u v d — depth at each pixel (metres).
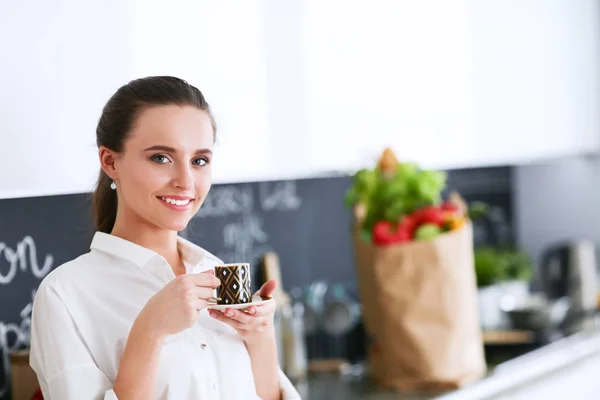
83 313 1.72
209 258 1.96
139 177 1.72
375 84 3.42
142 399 1.61
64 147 2.17
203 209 3.03
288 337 3.19
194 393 1.75
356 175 3.23
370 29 3.39
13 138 2.04
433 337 3.00
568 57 4.82
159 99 1.73
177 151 1.72
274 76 2.94
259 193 3.28
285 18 2.99
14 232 2.31
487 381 3.11
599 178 5.04
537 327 3.79
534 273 4.88
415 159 3.64
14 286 2.31
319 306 3.40
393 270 2.99
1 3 2.01
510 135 4.28
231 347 1.86
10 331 2.30
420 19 3.69
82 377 1.65
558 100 4.71
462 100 3.93
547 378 3.47
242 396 1.85
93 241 1.81
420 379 3.01
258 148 2.87
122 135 1.73
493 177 4.71
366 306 3.12
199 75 2.62
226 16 2.73
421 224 3.07
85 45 2.23
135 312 1.75
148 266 1.79
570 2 4.86
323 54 3.17
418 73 3.67
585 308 4.16
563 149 4.75
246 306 1.72
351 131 3.30
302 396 2.95
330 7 3.21
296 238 3.45
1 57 2.01
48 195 2.39
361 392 3.00
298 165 3.04
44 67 2.12
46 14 2.12
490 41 4.14
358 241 3.09
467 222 3.17
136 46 2.39
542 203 4.98
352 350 3.46
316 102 3.12
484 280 4.05
